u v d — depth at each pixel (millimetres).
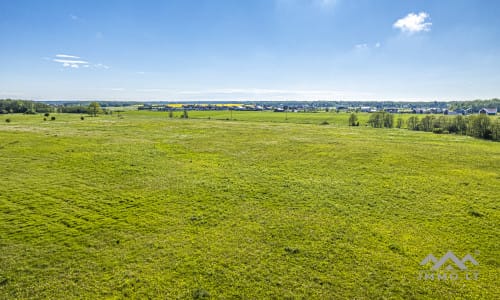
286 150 53094
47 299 13578
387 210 24625
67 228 20625
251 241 19172
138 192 28391
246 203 26031
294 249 18047
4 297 13617
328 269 16125
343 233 20422
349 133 83688
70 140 58625
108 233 20016
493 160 45250
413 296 14023
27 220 21672
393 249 18328
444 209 24906
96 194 27609
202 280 15086
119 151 48281
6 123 93562
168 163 41188
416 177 35000
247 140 65438
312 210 24547
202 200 26609
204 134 75250
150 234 19969
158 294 14000
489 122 85688
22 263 16297
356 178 34469
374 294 14141
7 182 30391
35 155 43531
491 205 25859
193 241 19047
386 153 49969
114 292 14094
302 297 13891
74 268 15945
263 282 14961
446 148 56844
